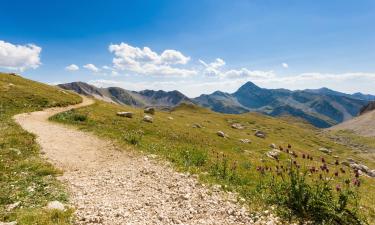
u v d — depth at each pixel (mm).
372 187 28953
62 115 53312
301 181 15602
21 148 27016
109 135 37969
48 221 12359
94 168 23828
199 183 18859
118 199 16250
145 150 30672
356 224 14070
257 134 95625
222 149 46531
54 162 24266
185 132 57094
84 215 13461
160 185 18828
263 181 20734
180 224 13156
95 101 92062
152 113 87000
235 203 15844
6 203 14781
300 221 13984
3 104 58219
